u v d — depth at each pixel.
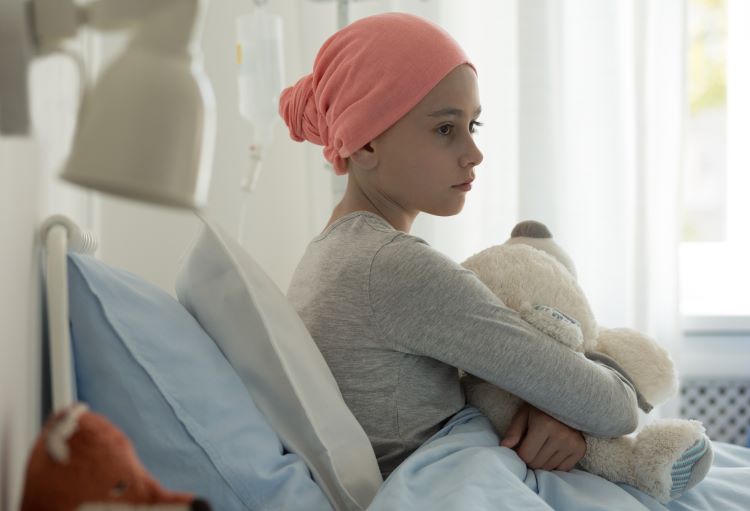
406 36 1.10
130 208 1.82
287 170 1.96
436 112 1.10
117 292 0.84
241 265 0.98
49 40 0.56
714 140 2.35
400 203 1.15
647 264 1.94
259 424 0.89
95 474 0.48
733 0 2.31
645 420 1.91
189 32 0.52
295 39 1.96
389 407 1.03
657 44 1.96
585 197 1.98
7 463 0.62
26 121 0.61
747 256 2.34
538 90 1.91
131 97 0.50
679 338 2.00
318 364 0.98
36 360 0.77
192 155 0.51
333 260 1.07
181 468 0.82
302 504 0.85
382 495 0.85
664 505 1.06
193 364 0.86
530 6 1.90
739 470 1.16
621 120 1.97
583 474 1.04
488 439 1.03
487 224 1.98
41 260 0.81
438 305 1.00
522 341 1.00
